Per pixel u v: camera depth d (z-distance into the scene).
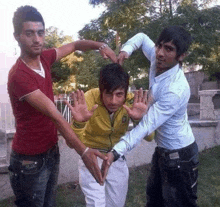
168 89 2.02
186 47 2.02
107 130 2.18
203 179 4.23
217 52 9.22
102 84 1.94
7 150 3.77
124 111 2.18
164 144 2.27
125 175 2.45
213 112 5.73
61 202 3.60
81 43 2.54
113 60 2.48
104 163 1.88
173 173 2.24
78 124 1.87
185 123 2.27
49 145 2.12
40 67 2.06
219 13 8.37
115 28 10.41
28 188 2.09
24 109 1.96
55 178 2.33
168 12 8.59
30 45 1.91
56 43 10.73
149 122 1.99
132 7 9.35
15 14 1.90
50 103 1.79
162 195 2.37
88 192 2.25
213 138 5.73
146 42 2.61
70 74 10.14
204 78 14.48
